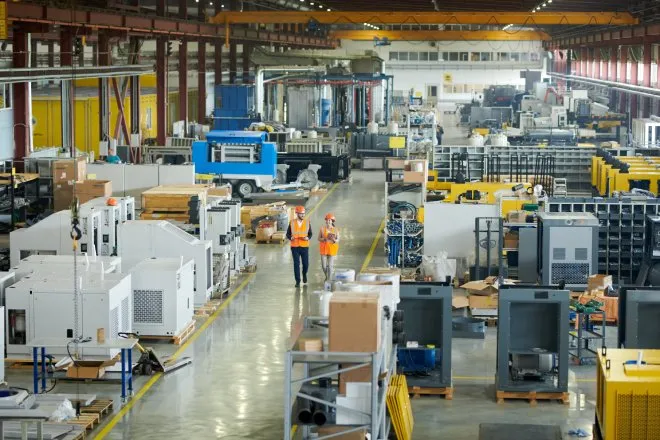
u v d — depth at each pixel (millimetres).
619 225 26875
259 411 17812
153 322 21703
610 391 14328
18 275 21109
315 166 45875
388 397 15766
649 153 43500
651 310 18203
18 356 19859
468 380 19625
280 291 26844
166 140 49000
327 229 27016
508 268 26781
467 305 23844
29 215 32594
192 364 20438
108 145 42188
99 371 19000
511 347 18562
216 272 25828
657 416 14266
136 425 17047
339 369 14305
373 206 41625
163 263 22312
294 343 14156
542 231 25156
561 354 18203
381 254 31641
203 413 17672
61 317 19453
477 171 43000
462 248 27547
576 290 25062
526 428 16672
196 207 26453
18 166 36281
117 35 45656
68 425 16328
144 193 27422
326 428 13906
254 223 34750
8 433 15555
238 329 23062
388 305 15930
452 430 16906
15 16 33406
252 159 40688
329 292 15859
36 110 49500
